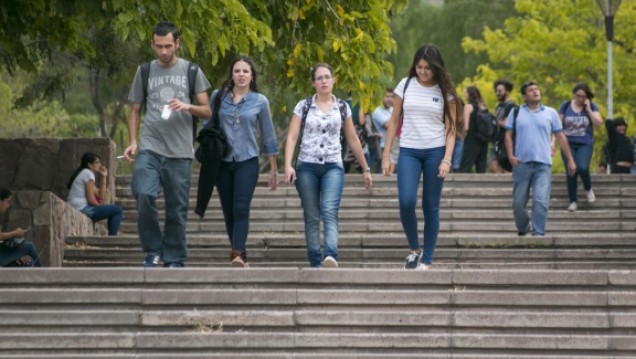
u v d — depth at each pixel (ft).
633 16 260.01
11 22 116.47
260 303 79.00
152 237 88.07
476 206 134.00
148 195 86.58
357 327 78.23
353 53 120.98
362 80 124.36
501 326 78.18
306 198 90.07
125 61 149.89
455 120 89.04
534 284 80.18
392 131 91.04
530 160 118.62
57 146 143.13
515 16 302.04
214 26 107.76
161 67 87.61
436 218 89.66
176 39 86.94
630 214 133.18
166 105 85.46
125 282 80.12
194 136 88.43
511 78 274.16
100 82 221.87
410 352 77.61
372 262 107.65
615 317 78.23
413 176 88.99
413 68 89.66
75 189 128.16
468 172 153.48
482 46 272.72
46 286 80.23
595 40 269.64
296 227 128.88
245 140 91.35
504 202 134.21
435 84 89.45
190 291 79.10
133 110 87.86
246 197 91.25
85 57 123.54
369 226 125.70
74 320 78.23
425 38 301.02
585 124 135.23
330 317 78.18
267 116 92.02
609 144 162.50
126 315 78.28
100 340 77.51
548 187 118.93
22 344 77.56
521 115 119.44
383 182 140.26
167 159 87.35
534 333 78.18
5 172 142.72
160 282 80.07
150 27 106.63
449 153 88.79
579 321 78.23
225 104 91.45
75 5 114.73
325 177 90.27
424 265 89.66
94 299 79.05
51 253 109.70
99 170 133.69
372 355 77.00
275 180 93.56
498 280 80.43
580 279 80.18
